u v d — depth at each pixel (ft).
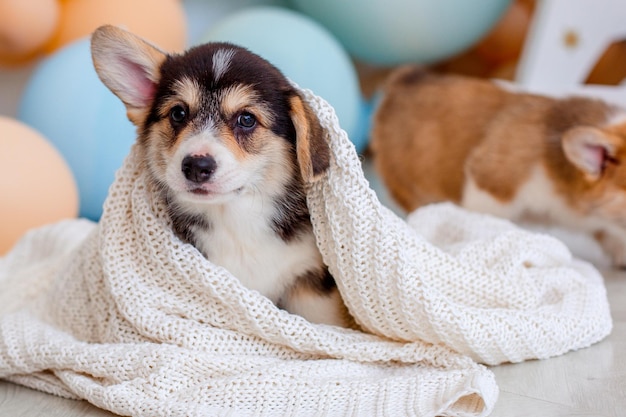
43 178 3.43
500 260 2.56
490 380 2.25
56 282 2.61
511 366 2.44
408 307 2.35
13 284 2.78
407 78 3.90
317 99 2.39
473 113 3.59
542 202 3.34
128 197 2.43
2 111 4.77
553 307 2.52
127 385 2.27
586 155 3.16
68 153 3.72
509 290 2.50
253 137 2.39
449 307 2.34
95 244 2.50
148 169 2.45
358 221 2.36
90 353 2.34
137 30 3.96
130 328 2.42
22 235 3.25
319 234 2.43
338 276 2.43
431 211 2.94
